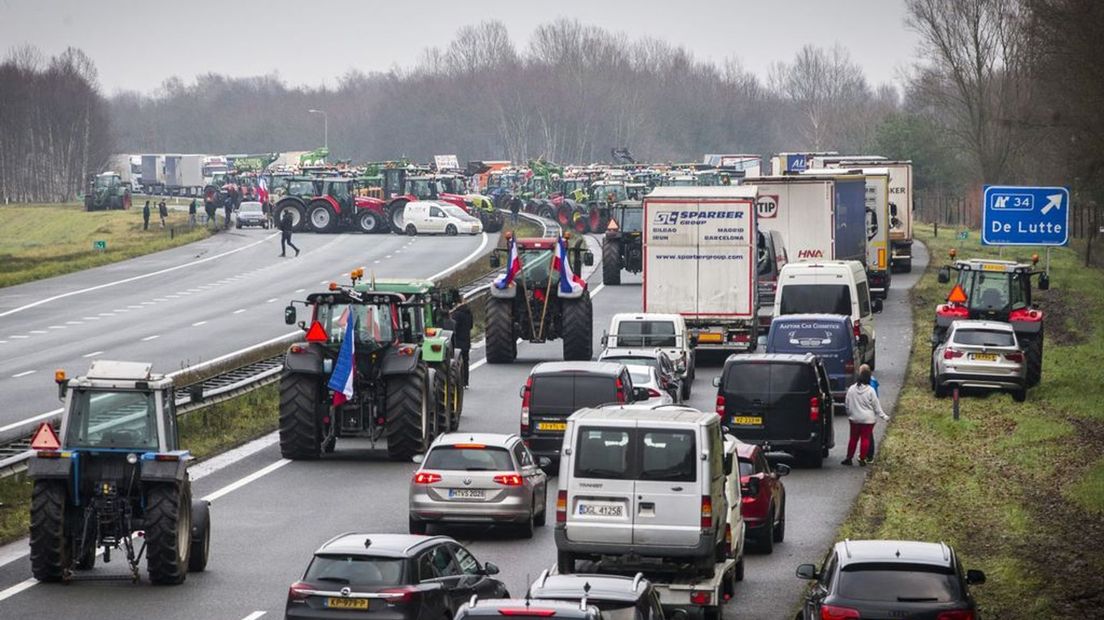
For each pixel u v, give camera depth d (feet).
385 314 402.93
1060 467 382.22
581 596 183.83
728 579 263.70
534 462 328.49
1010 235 357.61
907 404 490.90
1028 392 516.73
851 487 374.02
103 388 268.41
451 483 305.73
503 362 600.39
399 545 218.79
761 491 299.17
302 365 402.11
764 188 653.71
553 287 590.14
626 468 247.09
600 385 376.27
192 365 571.28
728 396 394.11
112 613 248.52
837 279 540.93
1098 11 637.30
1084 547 298.56
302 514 336.90
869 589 197.77
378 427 406.00
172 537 265.34
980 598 261.44
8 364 585.63
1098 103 647.97
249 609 252.62
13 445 384.88
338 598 210.79
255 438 439.63
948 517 329.52
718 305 569.23
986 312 552.41
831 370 483.10
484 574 237.45
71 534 271.49
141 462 265.34
